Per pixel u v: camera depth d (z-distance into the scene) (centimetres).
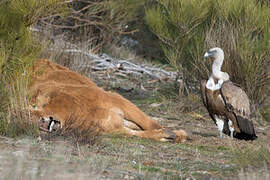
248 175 1880
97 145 2398
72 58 4303
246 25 3762
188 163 2200
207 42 3859
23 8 2750
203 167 2111
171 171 2000
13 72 2697
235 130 2972
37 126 2481
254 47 3728
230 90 2922
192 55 4000
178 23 4044
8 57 2727
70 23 5938
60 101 2555
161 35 4141
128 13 5956
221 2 3891
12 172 1695
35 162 1883
